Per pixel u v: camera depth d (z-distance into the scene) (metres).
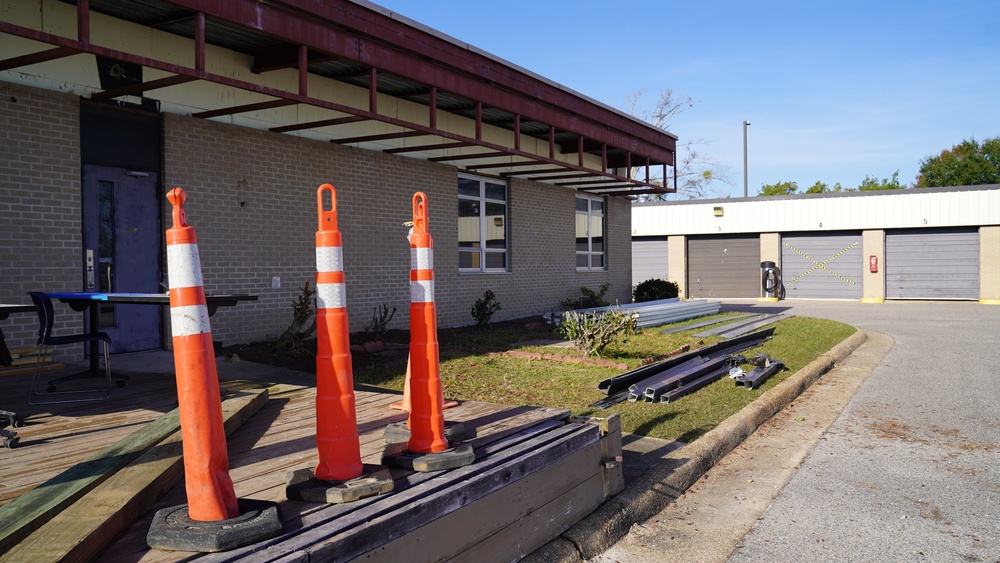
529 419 4.38
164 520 2.49
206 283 9.04
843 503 4.77
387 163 11.94
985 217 24.84
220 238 9.20
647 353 10.27
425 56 9.64
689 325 15.37
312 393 5.70
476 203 14.53
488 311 13.80
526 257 15.93
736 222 28.77
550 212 16.80
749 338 12.51
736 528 4.34
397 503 2.78
